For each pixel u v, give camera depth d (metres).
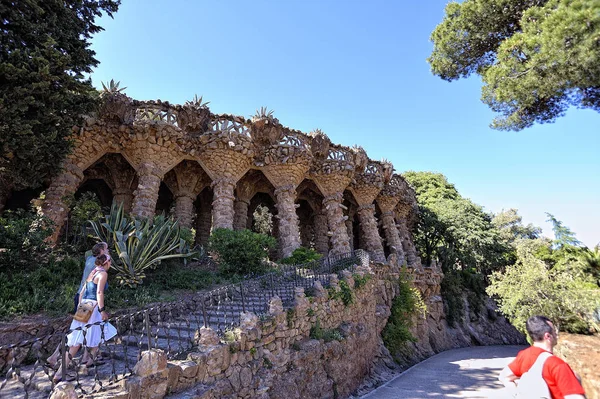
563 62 7.03
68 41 9.48
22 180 8.44
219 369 5.08
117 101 13.83
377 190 22.06
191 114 15.32
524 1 9.28
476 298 29.31
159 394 3.97
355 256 15.38
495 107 10.52
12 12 7.74
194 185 17.78
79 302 4.44
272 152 17.12
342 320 10.56
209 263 12.50
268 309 7.35
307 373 7.45
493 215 45.06
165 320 7.09
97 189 19.02
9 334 5.07
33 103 7.55
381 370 12.60
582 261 14.86
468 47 11.32
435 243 31.69
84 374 4.23
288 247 16.22
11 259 7.03
